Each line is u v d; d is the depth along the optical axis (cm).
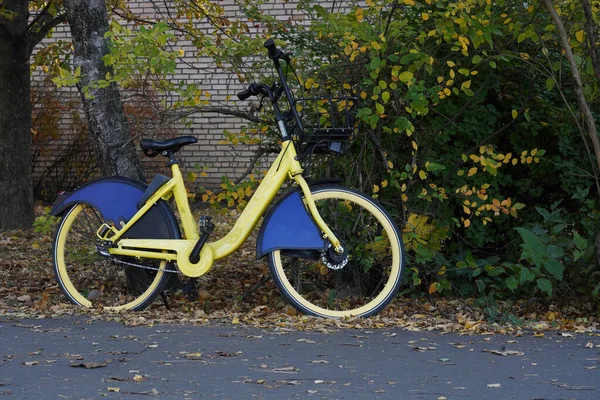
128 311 720
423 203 781
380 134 768
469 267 778
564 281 768
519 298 791
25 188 1366
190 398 438
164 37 702
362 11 711
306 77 759
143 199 718
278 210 687
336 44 762
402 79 699
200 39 945
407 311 744
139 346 570
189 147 1711
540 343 591
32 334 614
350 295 793
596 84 749
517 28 755
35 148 1855
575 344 588
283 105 779
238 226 700
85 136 1848
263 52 783
